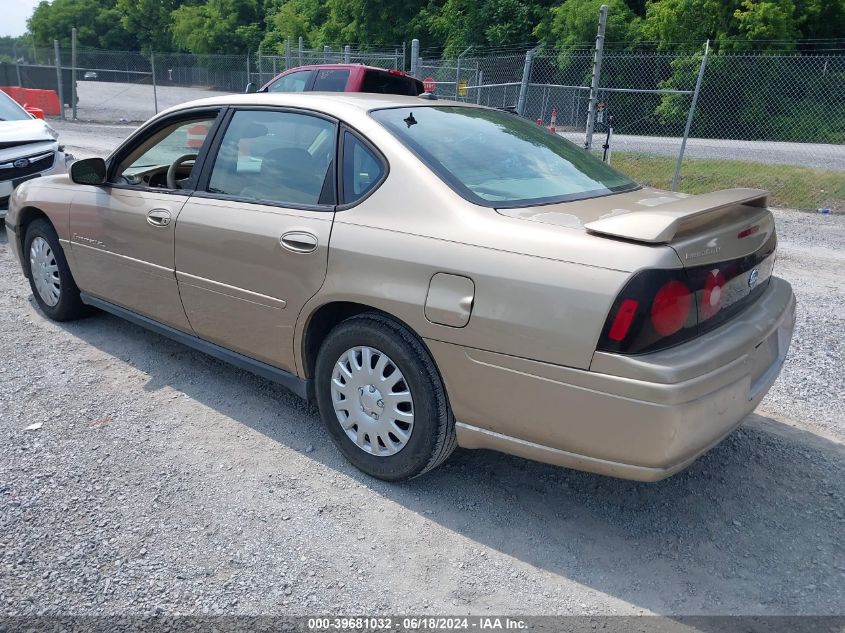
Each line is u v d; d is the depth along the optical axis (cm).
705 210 256
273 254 332
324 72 1012
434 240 283
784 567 270
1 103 827
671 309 241
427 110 355
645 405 238
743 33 2619
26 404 386
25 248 516
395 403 304
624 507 307
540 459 273
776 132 2230
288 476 325
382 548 277
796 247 877
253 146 362
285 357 345
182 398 400
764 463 342
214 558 268
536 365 257
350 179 319
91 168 421
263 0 5456
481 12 3344
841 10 2678
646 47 2777
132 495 306
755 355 283
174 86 2856
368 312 312
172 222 380
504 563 271
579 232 259
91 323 512
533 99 2620
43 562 263
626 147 1841
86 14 6606
